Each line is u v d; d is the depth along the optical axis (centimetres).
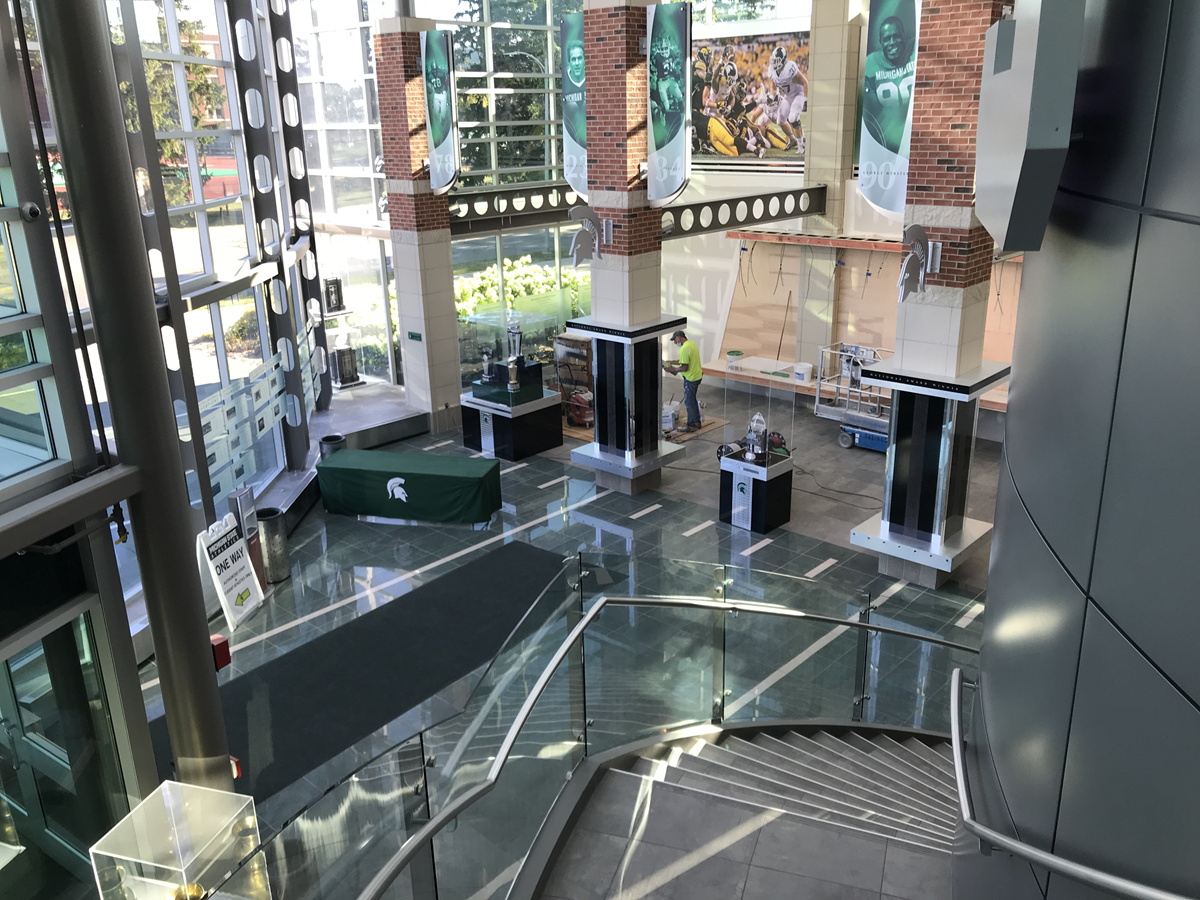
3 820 669
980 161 350
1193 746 245
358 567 1362
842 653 927
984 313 1195
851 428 1812
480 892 502
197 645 749
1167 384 256
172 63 1230
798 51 1991
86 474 702
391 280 2070
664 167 1444
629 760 657
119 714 752
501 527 1480
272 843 544
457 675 1084
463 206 1892
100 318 664
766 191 1825
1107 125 296
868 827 600
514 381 1730
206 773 779
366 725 996
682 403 1991
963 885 444
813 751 827
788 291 2094
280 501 1490
